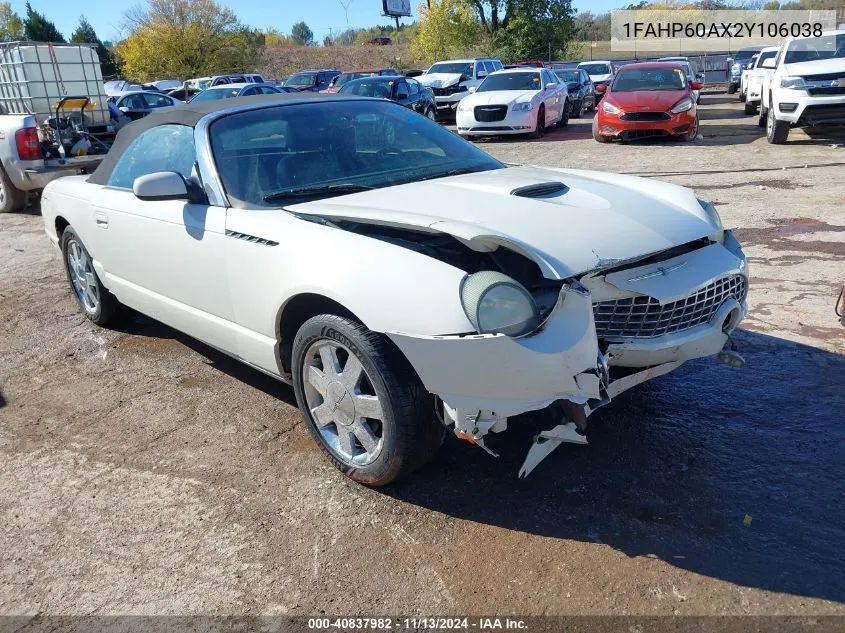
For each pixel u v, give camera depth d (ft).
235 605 8.20
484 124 49.90
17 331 17.57
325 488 10.25
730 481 9.83
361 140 12.77
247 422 12.34
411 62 158.20
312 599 8.21
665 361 9.50
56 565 9.04
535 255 8.45
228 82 95.40
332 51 187.32
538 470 10.32
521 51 121.60
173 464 11.16
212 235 11.41
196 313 12.46
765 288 17.21
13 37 186.50
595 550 8.65
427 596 8.13
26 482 10.92
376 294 8.87
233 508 9.95
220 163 11.82
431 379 8.60
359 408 9.71
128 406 13.21
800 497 9.41
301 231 10.09
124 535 9.53
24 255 25.18
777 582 7.98
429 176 12.17
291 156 11.95
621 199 10.52
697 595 7.86
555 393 8.38
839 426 11.06
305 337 10.06
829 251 19.79
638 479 9.98
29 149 31.37
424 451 9.43
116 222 13.99
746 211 24.89
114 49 168.35
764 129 48.62
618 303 8.97
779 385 12.42
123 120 38.78
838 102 37.19
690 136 44.96
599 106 46.62
